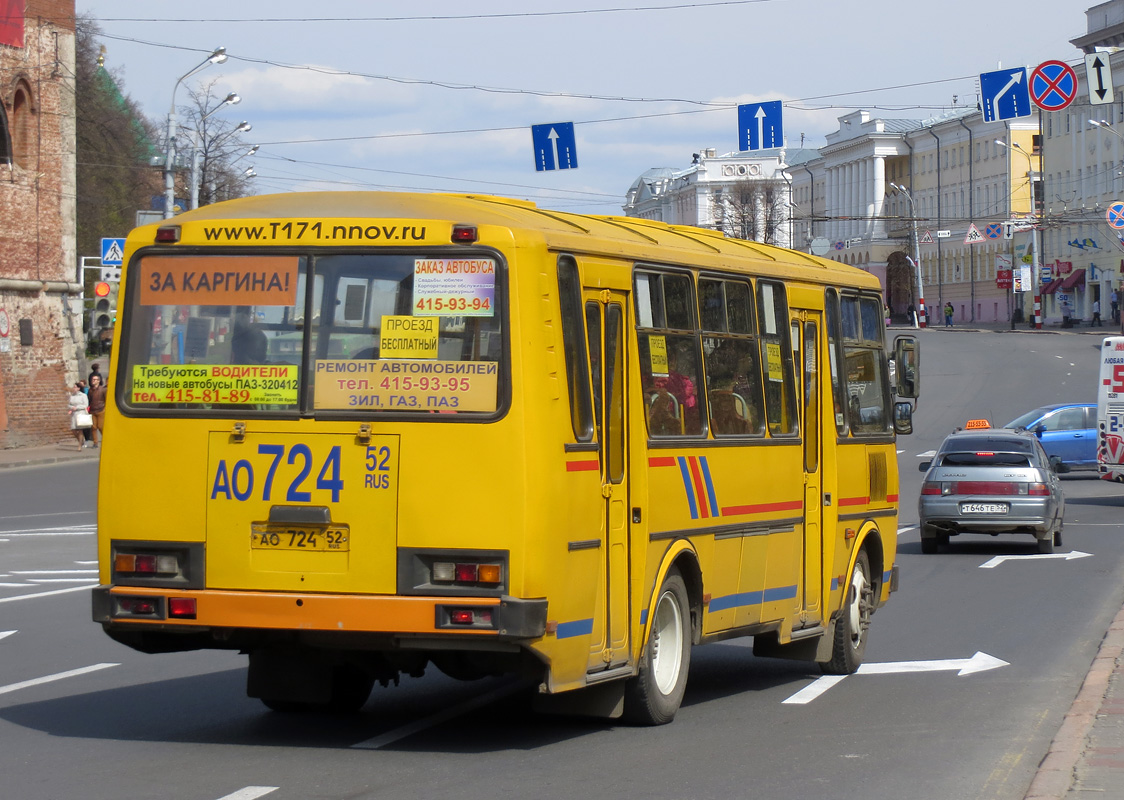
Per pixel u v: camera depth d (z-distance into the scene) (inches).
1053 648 663.8
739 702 532.4
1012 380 3152.1
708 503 491.2
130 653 628.1
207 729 461.4
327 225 413.4
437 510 396.8
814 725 484.1
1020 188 5339.6
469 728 468.1
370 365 405.7
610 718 484.1
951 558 1113.4
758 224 7066.9
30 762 409.1
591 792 378.0
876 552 644.7
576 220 453.7
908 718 498.6
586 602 417.1
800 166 7731.3
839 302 613.0
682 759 423.8
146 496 417.1
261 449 409.4
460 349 401.1
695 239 525.7
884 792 384.8
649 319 462.0
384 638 399.2
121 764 406.9
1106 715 481.1
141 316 424.2
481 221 405.7
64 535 1183.6
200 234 422.3
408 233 407.5
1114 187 4439.0
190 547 412.8
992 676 590.2
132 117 4207.7
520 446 394.9
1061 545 1189.1
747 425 525.0
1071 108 4719.5
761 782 394.3
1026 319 5246.1
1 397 2142.0
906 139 6417.3
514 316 399.2
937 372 3358.8
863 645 624.1
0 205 2140.7
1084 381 3080.7
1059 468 1334.9
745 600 520.1
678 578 476.1
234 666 595.5
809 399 576.7
